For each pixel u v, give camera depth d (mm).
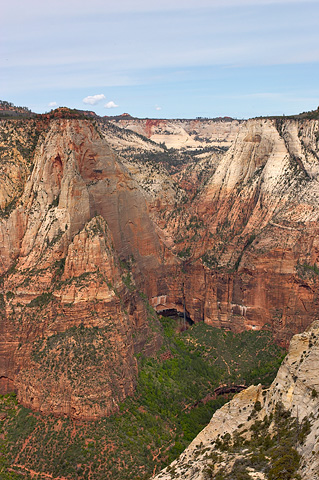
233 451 69250
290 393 70625
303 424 64750
